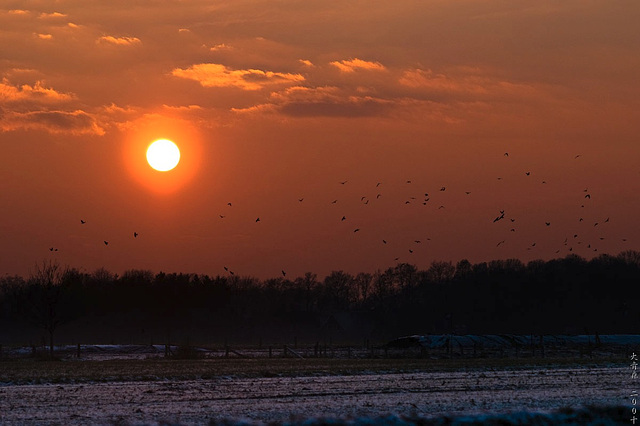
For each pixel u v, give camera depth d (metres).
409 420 97.94
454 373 177.50
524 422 101.19
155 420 100.38
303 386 143.88
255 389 137.88
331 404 118.44
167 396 126.25
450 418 99.94
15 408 110.81
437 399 126.81
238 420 98.69
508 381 158.25
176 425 94.25
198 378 158.00
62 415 104.19
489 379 162.12
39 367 187.00
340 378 161.50
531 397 131.62
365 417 101.25
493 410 114.88
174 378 156.88
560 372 182.75
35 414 105.00
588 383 155.75
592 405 116.50
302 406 115.62
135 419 100.81
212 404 116.94
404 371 180.88
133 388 138.00
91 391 132.62
